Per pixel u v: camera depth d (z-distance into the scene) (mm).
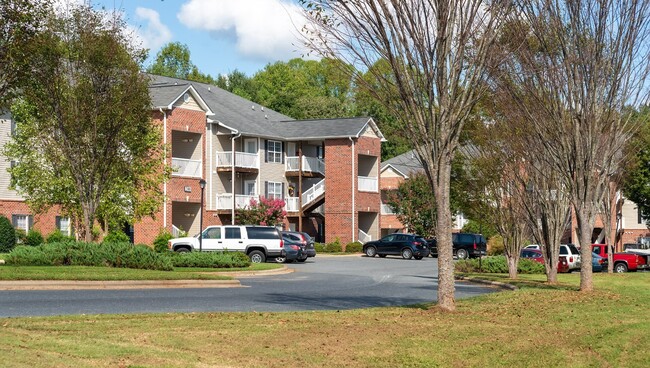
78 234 39875
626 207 67562
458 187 29750
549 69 20375
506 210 30172
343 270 37719
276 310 17797
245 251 39781
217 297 21094
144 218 47188
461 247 55094
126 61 29953
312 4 15312
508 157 25984
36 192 36406
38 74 28219
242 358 10938
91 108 29312
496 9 15336
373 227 60250
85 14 29797
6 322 13477
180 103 48125
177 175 47969
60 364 9812
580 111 21297
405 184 61094
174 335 12625
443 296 16703
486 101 23547
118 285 23312
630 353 12062
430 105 15578
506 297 20438
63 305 17562
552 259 27453
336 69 15992
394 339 12734
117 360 10328
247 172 54188
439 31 15125
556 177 25859
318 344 12164
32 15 25594
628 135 22078
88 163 29812
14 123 43188
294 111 82250
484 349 12062
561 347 12375
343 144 57062
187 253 32906
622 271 43719
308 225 60250
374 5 14945
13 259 26453
